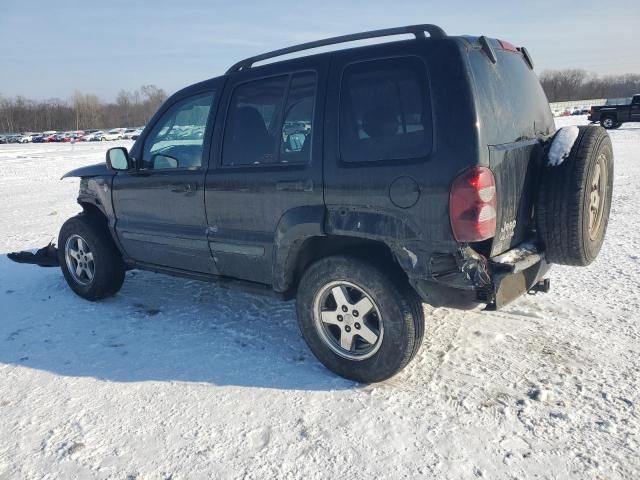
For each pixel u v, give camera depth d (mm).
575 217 3191
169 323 4547
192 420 3090
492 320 4293
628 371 3430
